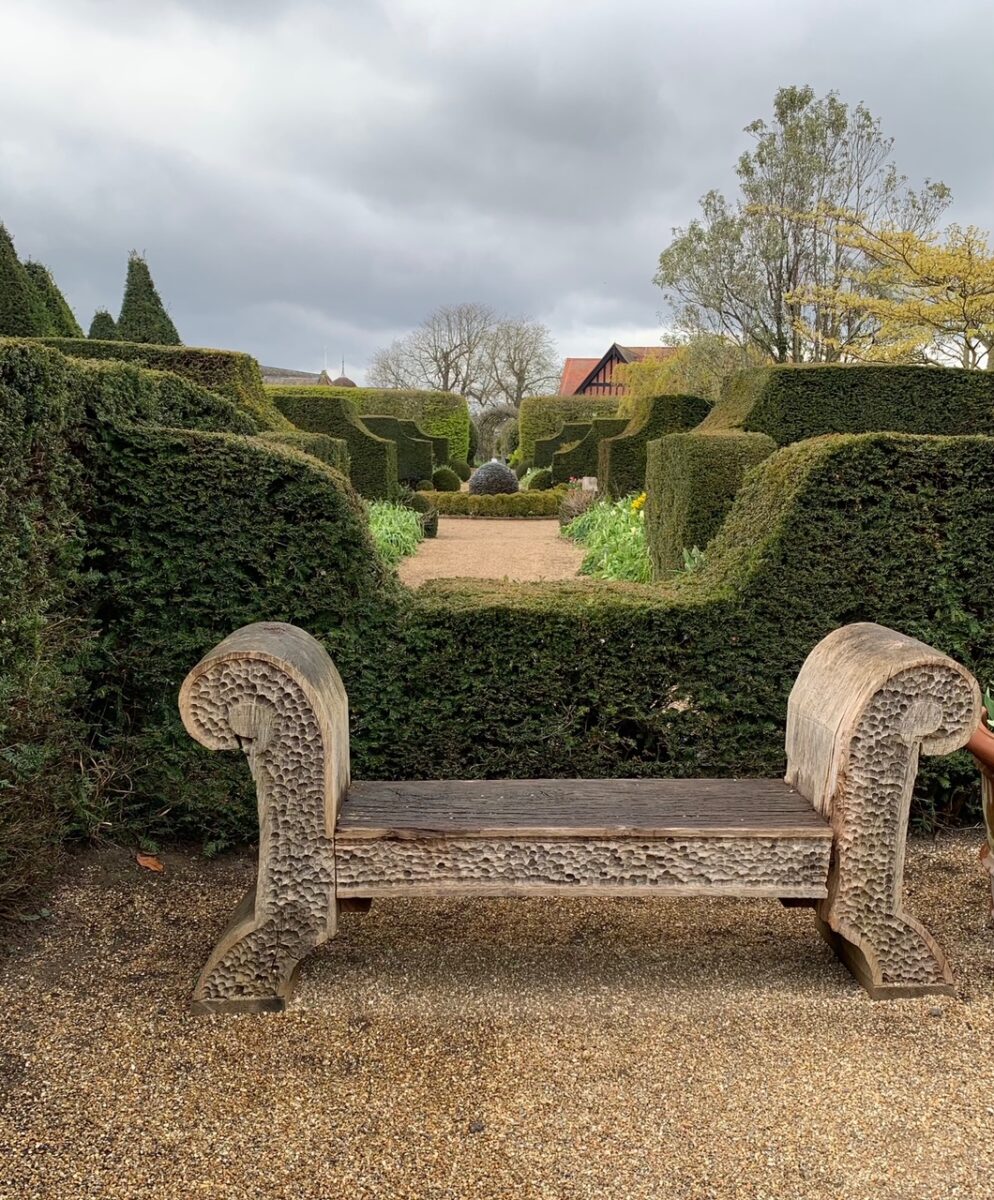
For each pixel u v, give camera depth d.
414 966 2.34
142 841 2.93
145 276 13.73
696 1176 1.61
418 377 47.84
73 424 2.76
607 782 2.50
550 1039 2.02
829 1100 1.82
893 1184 1.59
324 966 2.33
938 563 3.02
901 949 2.18
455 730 2.99
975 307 12.82
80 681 2.87
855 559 3.00
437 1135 1.71
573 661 2.98
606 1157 1.65
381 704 2.97
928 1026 2.08
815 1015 2.12
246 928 2.09
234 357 8.80
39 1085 1.82
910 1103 1.81
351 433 15.62
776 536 2.97
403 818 2.16
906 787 2.10
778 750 3.03
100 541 2.91
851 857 2.13
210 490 2.90
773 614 2.99
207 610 2.94
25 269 11.50
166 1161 1.63
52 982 2.21
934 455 2.97
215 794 2.94
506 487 21.08
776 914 2.66
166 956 2.35
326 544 2.92
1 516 2.37
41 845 2.55
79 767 2.91
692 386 19.78
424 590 3.21
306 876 2.08
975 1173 1.62
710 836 2.09
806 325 17.31
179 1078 1.86
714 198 19.02
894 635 2.28
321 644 2.65
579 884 2.10
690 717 3.03
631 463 14.63
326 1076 1.88
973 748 2.42
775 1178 1.61
